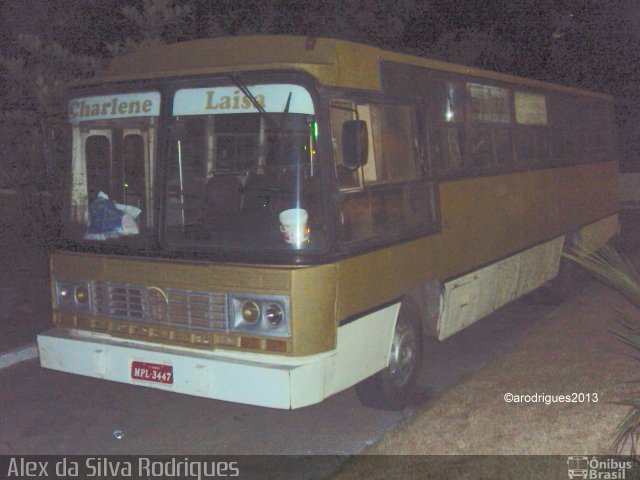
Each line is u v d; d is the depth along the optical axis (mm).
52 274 6590
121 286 6156
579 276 12516
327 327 5695
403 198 6945
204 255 5848
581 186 12828
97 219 6469
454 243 7961
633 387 6707
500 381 7203
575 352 8055
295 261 5609
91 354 6223
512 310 11469
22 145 9664
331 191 5762
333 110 5895
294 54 5953
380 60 6664
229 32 12250
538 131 10930
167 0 10398
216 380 5691
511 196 9680
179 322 5895
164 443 6363
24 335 9227
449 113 8117
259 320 5609
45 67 9812
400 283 6777
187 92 6113
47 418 6934
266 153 5867
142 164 6297
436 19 16578
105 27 12414
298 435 6531
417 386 7824
